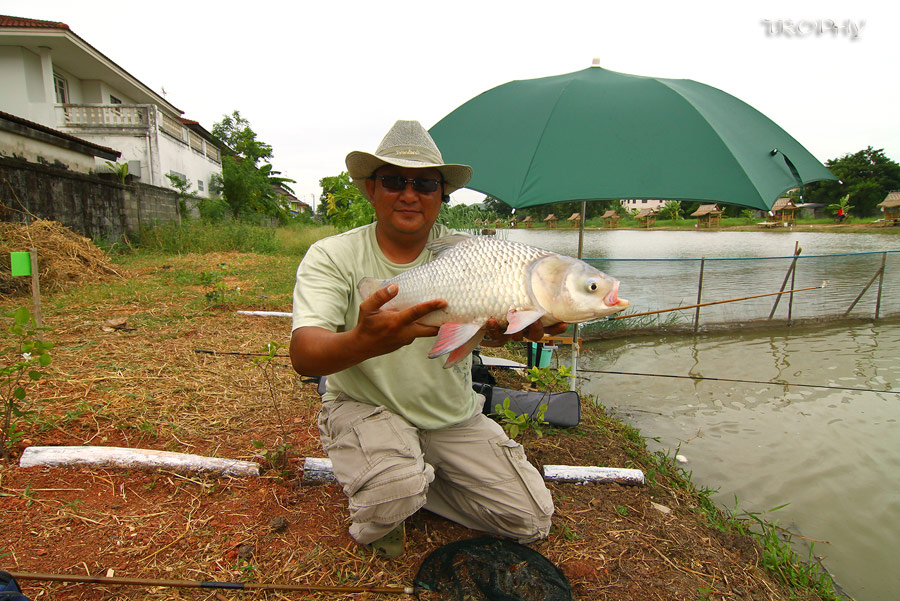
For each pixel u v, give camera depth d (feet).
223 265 38.47
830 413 14.94
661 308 24.88
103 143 59.16
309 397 12.44
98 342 15.81
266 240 55.11
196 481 8.38
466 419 7.59
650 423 14.14
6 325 17.38
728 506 10.12
